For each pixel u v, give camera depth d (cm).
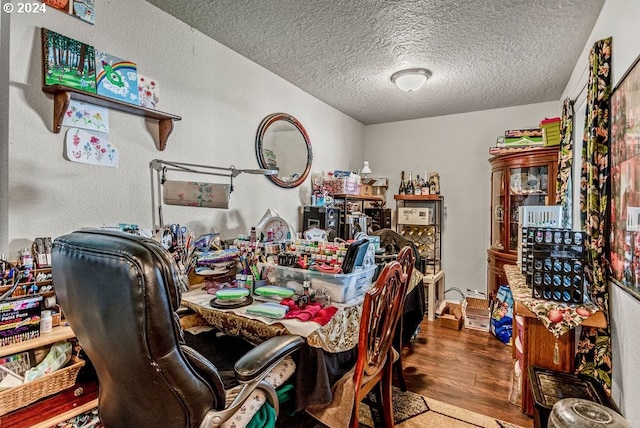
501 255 317
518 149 304
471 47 222
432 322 327
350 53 232
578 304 168
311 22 194
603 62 168
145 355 74
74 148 146
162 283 74
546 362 176
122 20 163
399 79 265
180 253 174
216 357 140
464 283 377
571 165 260
